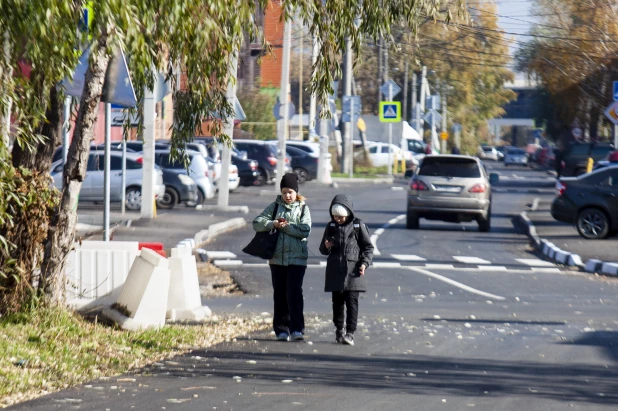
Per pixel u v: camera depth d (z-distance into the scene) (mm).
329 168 130125
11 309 27734
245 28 27406
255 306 38281
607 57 144125
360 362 26344
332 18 28406
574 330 32906
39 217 27906
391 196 113500
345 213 29266
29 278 28172
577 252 58344
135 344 27797
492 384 23516
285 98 99500
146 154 69438
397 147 175125
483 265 53562
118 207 80312
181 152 31406
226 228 70750
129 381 23297
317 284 45406
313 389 22625
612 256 56469
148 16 22297
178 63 29438
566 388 23188
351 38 28594
